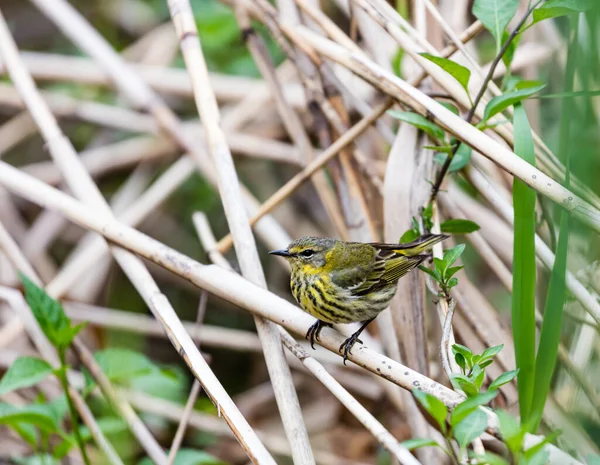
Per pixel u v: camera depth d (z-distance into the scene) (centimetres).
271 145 1495
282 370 816
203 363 795
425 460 919
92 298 1464
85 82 1548
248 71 1617
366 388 1314
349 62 1010
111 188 1659
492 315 986
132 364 991
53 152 1097
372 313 886
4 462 1190
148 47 1708
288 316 821
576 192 802
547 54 1199
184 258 912
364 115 1121
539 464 600
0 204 1539
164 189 1415
